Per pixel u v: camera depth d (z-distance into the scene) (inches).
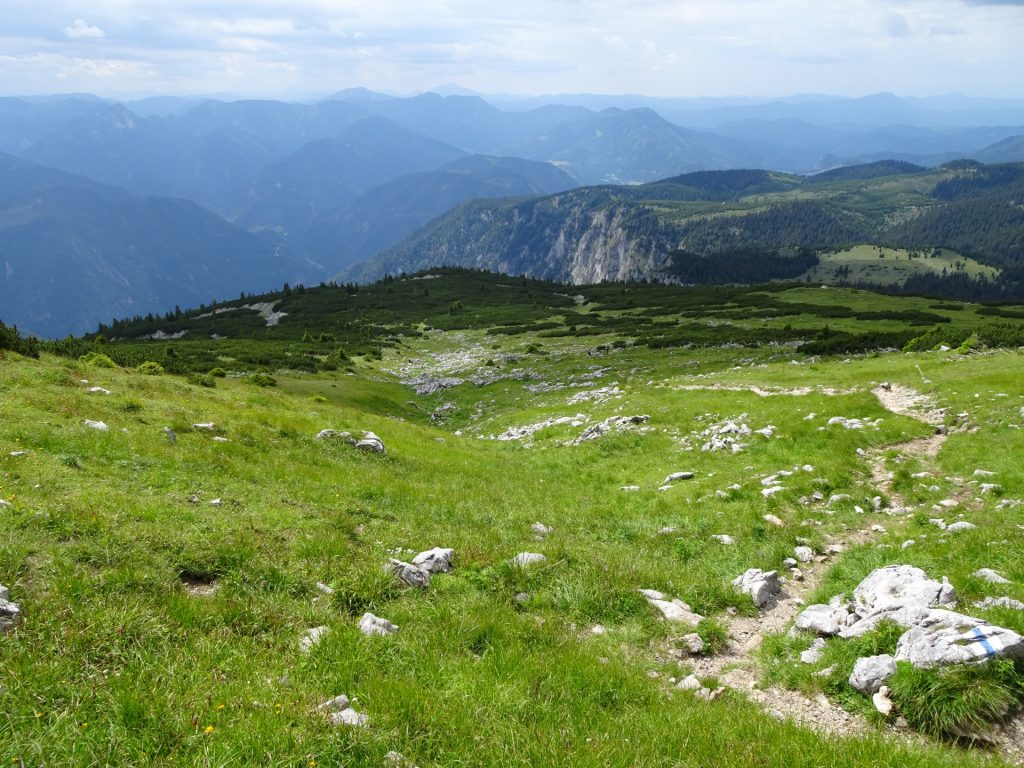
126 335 6515.8
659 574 520.4
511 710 290.7
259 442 869.8
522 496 880.9
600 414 1620.3
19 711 234.1
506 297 7185.0
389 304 6840.6
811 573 549.0
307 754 235.1
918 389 1317.7
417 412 2395.4
